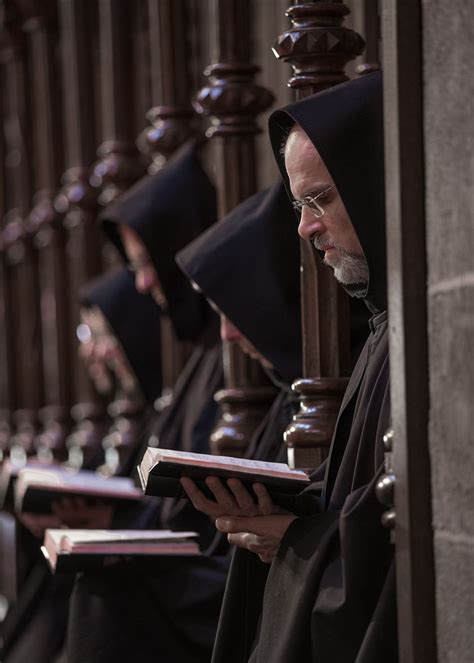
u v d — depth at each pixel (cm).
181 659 802
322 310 720
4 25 1670
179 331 1024
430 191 499
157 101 1122
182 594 802
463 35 468
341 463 598
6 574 1398
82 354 1394
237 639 650
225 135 891
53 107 1540
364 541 534
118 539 763
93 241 1409
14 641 1168
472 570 465
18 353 1767
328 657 543
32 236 1661
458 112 473
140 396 1266
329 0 714
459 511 475
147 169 1281
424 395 503
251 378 867
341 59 707
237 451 855
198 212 1023
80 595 802
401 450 506
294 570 566
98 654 791
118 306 1200
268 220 809
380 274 602
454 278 477
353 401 619
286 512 614
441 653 491
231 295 805
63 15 1580
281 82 1277
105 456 1325
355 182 595
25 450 1642
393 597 520
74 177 1414
